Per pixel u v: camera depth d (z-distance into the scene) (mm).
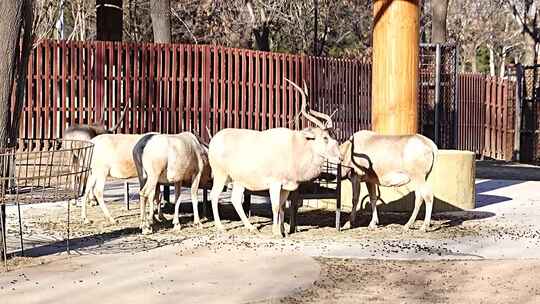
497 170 25734
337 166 12992
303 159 12102
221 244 11453
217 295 8469
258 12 36281
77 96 19297
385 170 12961
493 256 10969
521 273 9805
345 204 15469
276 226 12328
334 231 12898
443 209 15609
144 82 19906
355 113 24703
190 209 15023
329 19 41250
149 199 12430
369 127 25438
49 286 8742
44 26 23703
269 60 21516
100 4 22578
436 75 24484
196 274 9453
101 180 13219
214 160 12547
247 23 36656
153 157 12312
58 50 19031
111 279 9125
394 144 12969
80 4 31750
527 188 20125
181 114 20250
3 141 9812
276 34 42344
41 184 10867
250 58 21109
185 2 38969
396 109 15422
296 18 39625
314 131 12062
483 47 68688
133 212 14680
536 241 12195
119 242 11594
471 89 31281
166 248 11102
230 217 14320
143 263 10031
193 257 10469
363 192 15211
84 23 32000
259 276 9414
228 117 20766
